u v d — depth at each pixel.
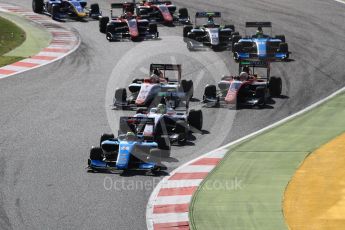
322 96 133.38
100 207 84.75
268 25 155.50
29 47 169.00
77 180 92.81
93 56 161.50
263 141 108.06
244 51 156.62
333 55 163.00
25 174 94.88
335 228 78.38
